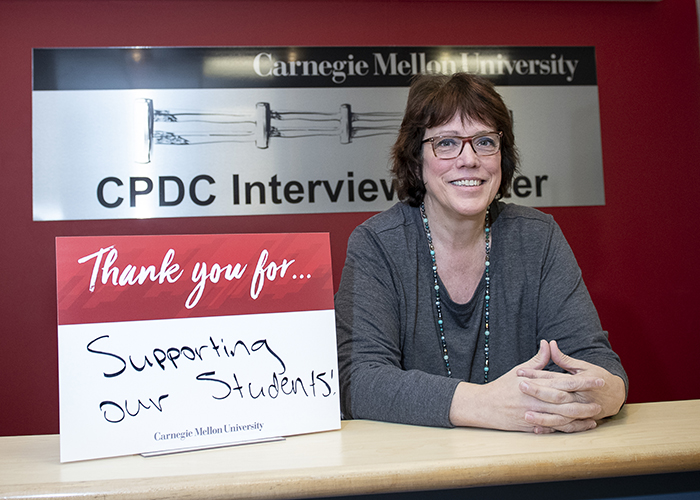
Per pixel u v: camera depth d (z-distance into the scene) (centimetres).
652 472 61
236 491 55
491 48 260
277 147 250
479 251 115
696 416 82
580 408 72
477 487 61
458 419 77
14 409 236
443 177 107
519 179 257
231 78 250
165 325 70
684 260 263
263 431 71
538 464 59
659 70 266
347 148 253
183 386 69
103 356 67
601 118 262
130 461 63
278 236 77
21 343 237
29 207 239
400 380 84
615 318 259
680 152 265
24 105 241
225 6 251
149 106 246
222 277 73
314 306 77
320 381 76
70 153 241
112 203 242
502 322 114
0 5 241
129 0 247
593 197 260
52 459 66
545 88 261
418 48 257
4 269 237
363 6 257
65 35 244
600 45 264
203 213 246
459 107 106
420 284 113
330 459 61
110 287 68
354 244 113
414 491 59
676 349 260
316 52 254
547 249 116
